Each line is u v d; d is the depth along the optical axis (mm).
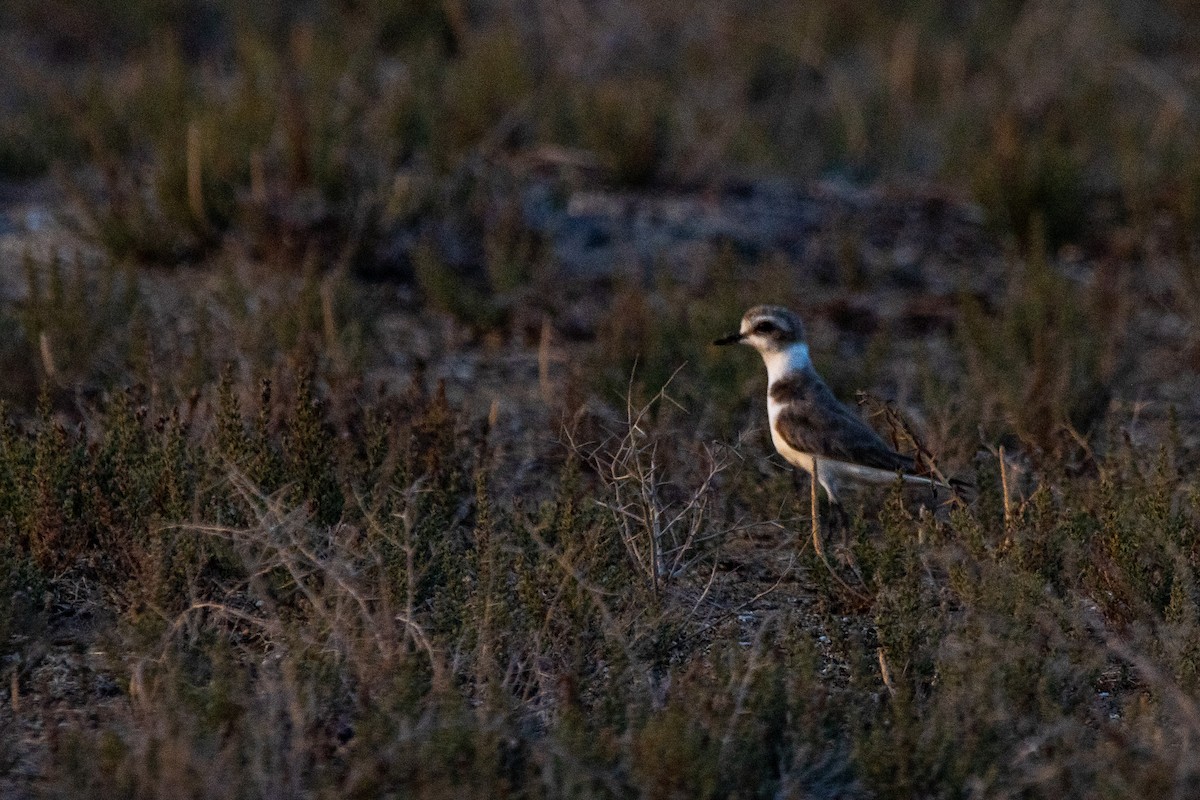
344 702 10133
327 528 12000
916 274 22172
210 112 22172
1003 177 23422
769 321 14531
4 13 32688
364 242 20203
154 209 21047
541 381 17281
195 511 11508
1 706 10359
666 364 16703
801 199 24828
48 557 11938
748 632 12125
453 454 14195
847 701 10398
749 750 9297
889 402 14578
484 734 9086
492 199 21750
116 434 12859
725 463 13828
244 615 10617
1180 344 19828
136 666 9859
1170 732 9945
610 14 34188
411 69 26766
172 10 32594
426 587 11570
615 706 9781
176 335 16672
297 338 16469
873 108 30469
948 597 12539
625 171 24328
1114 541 11883
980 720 9594
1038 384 16312
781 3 37188
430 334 18906
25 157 23469
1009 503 12703
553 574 11359
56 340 15953
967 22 37531
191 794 8570
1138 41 37094
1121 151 26172
